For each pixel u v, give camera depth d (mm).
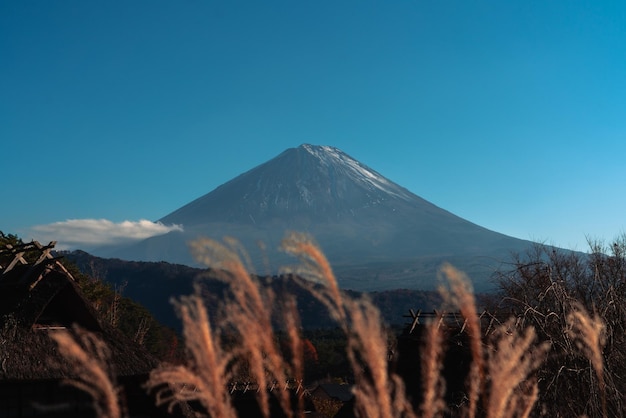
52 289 14352
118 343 14609
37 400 13648
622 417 5250
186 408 12250
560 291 6391
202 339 1852
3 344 13398
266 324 1897
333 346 31547
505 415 2014
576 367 5414
